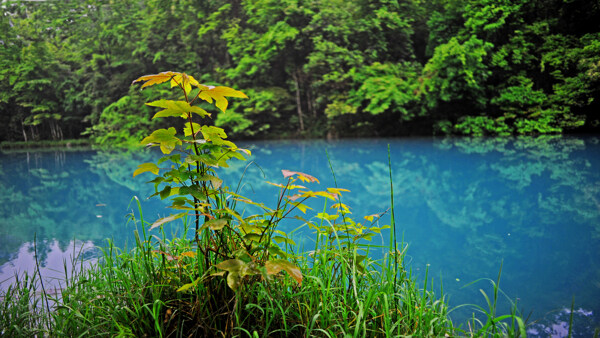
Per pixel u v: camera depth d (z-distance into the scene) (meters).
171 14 19.19
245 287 1.21
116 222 3.64
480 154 8.48
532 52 13.84
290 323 1.23
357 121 15.82
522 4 13.16
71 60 22.44
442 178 5.91
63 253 2.61
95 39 20.98
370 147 11.23
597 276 2.17
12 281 2.05
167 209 4.23
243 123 15.73
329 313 1.21
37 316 1.43
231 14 18.56
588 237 2.94
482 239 2.94
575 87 12.12
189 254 1.27
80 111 22.09
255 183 5.79
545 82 13.95
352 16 15.88
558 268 2.29
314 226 1.31
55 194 5.58
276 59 17.16
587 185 4.95
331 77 14.89
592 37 12.33
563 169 6.13
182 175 1.05
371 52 15.54
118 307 1.28
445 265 2.36
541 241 2.85
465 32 14.23
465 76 12.93
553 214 3.66
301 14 16.20
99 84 20.69
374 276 1.54
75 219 3.82
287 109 16.81
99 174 7.87
